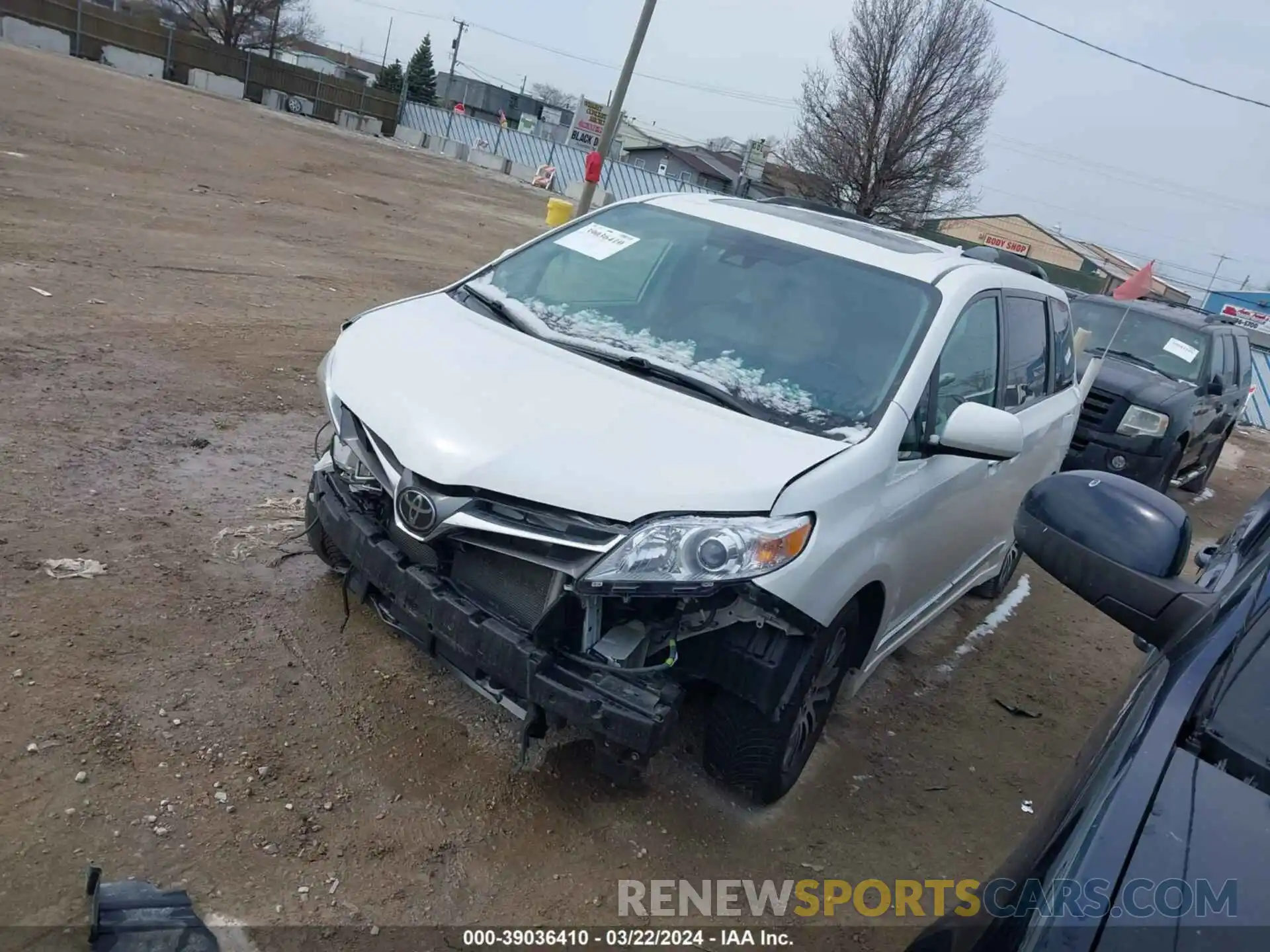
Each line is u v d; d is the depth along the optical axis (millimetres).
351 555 3387
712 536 2867
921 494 3697
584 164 41656
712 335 3824
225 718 3354
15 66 24203
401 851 3012
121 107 22062
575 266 4320
